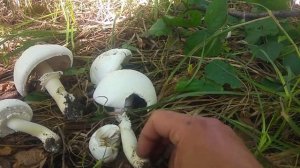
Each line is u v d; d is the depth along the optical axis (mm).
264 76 389
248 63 393
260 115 351
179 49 429
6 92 401
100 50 447
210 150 219
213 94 373
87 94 386
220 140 225
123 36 464
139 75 352
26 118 348
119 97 336
